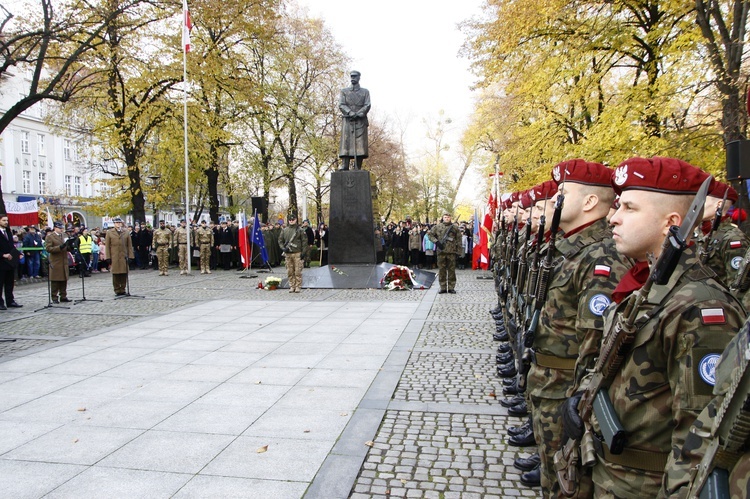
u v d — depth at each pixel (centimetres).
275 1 2317
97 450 414
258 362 670
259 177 2839
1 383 596
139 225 2258
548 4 1173
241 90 2359
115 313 1072
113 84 2181
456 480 363
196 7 2062
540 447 307
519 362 349
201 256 2019
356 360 676
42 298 1340
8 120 1653
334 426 457
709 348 152
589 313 252
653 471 177
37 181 4241
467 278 1755
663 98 1024
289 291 1397
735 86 862
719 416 115
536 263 338
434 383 581
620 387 183
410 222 2419
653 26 1145
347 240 1575
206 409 502
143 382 591
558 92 1462
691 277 168
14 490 353
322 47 3044
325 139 3070
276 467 380
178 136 2203
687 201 185
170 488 353
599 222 312
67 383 592
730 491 111
